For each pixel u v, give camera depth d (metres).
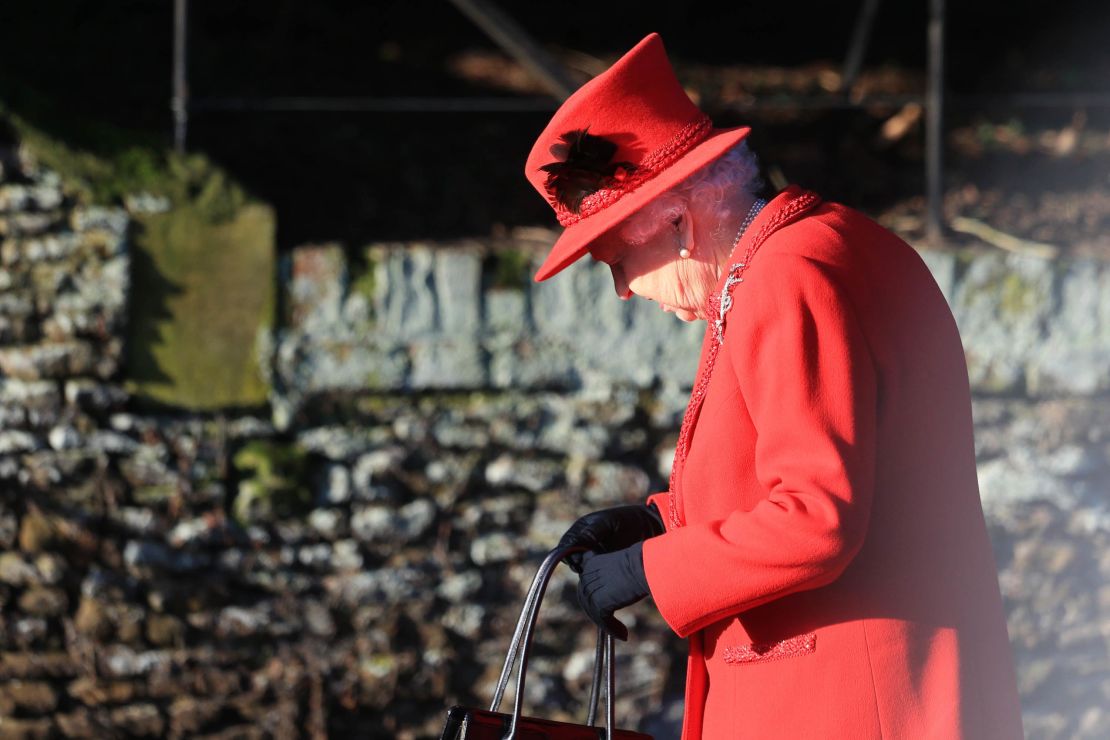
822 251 6.28
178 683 14.27
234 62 18.56
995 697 6.34
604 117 6.65
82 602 14.20
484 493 14.93
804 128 19.41
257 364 14.55
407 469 14.76
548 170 6.75
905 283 6.45
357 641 14.54
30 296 14.27
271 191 16.45
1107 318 15.57
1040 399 15.61
